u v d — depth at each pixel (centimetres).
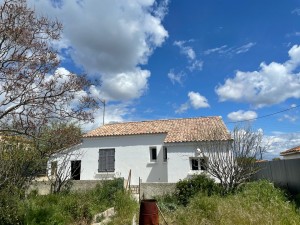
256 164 1702
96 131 2667
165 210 1246
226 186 1535
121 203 1371
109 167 2467
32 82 830
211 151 1705
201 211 1028
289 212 939
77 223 1119
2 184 911
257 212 922
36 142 1094
